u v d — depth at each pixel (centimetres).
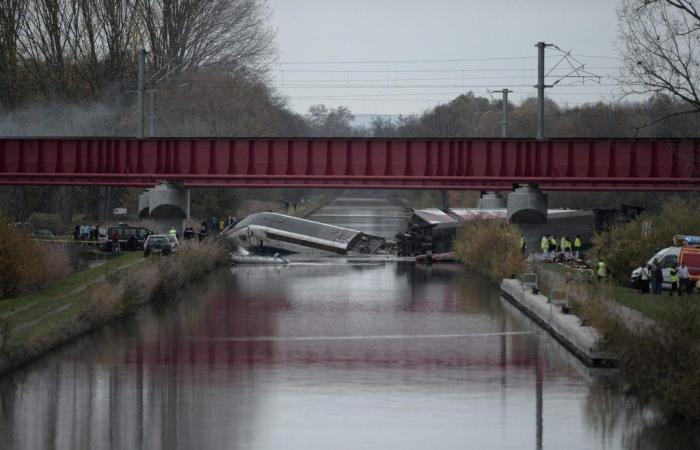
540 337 14825
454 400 11275
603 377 12125
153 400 11281
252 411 10844
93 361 13112
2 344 12438
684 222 18938
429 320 16400
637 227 19712
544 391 11594
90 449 9662
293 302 18338
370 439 9919
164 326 15662
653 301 15025
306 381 12156
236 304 18062
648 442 9788
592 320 12769
